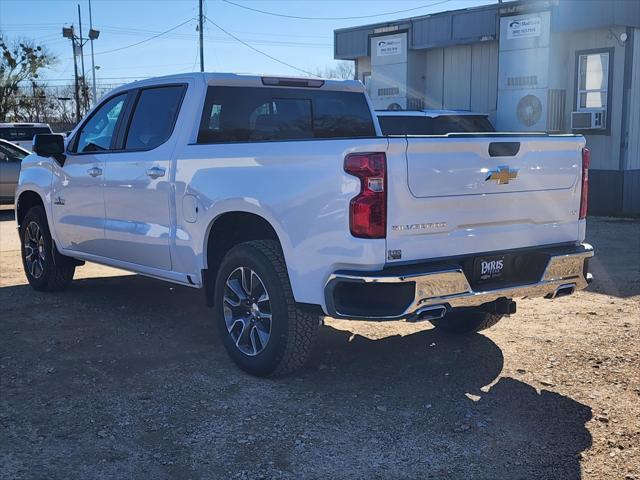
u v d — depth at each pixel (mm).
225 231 5402
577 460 3846
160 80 6051
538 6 16453
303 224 4496
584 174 5176
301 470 3746
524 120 17078
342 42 21938
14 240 11570
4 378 4977
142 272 6109
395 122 13625
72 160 6758
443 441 4070
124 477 3664
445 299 4387
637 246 10758
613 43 15656
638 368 5176
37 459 3836
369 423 4297
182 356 5473
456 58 19406
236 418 4355
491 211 4652
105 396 4676
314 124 6457
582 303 7070
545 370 5172
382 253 4242
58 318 6508
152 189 5734
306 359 4844
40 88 57375
